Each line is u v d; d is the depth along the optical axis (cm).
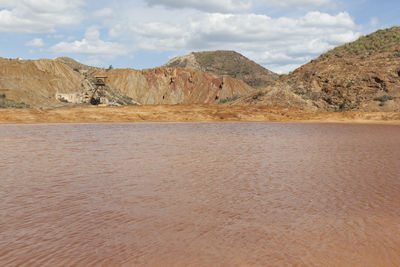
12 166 950
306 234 461
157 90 10006
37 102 6312
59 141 1609
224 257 390
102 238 443
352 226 491
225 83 9419
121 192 673
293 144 1518
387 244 430
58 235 454
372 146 1448
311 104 4550
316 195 654
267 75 17375
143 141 1619
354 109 4128
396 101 3966
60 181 766
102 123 3138
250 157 1123
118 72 10231
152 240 437
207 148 1358
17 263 374
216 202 606
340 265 374
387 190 693
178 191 681
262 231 470
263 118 3816
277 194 662
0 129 2366
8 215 533
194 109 4216
